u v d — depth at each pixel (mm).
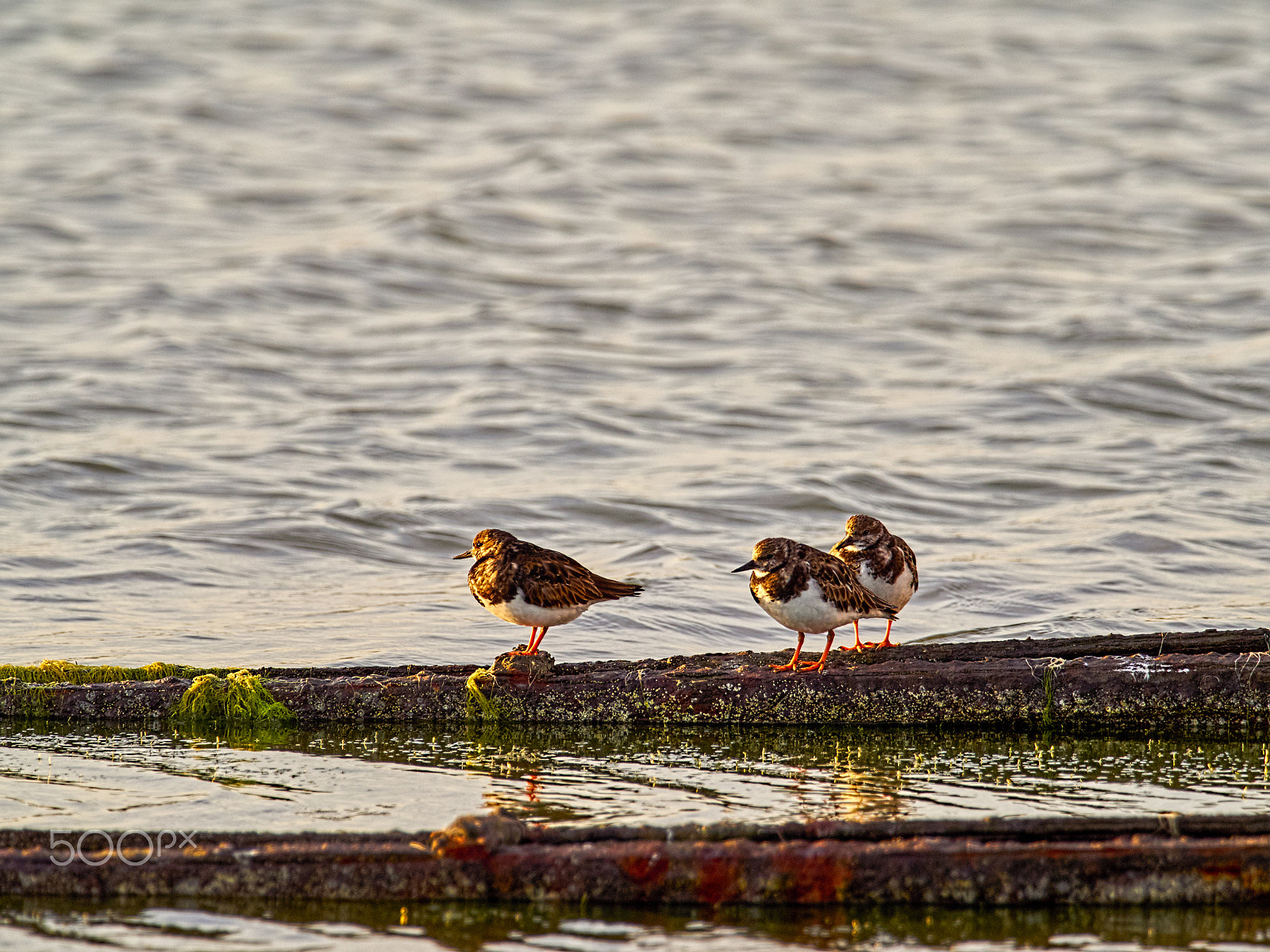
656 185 39969
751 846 7605
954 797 9086
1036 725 10570
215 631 13273
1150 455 20359
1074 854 7547
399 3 60875
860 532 12078
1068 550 16266
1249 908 7469
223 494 18062
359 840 7723
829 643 11188
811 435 21453
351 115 46000
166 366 23875
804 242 34344
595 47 55562
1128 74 52500
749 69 53125
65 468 18594
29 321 26266
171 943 7066
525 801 9008
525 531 17047
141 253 31766
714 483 18922
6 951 6934
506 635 13391
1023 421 22109
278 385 23531
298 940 7129
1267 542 16531
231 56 51688
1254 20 59562
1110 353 26031
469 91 49219
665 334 27547
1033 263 32906
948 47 55938
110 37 53031
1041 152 43750
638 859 7547
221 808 8781
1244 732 10422
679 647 13305
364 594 14711
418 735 10508
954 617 14109
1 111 43719
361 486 18688
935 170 42000
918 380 24547
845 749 10203
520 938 7180
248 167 40094
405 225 34250
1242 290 29688
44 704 10797
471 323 28062
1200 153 42438
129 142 41312
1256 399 23094
